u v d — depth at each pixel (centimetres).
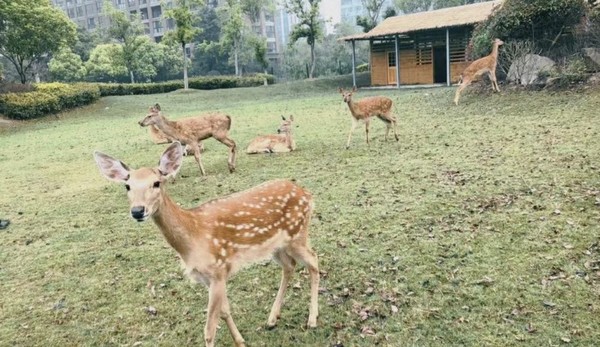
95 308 466
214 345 396
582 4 1536
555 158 799
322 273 496
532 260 482
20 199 863
